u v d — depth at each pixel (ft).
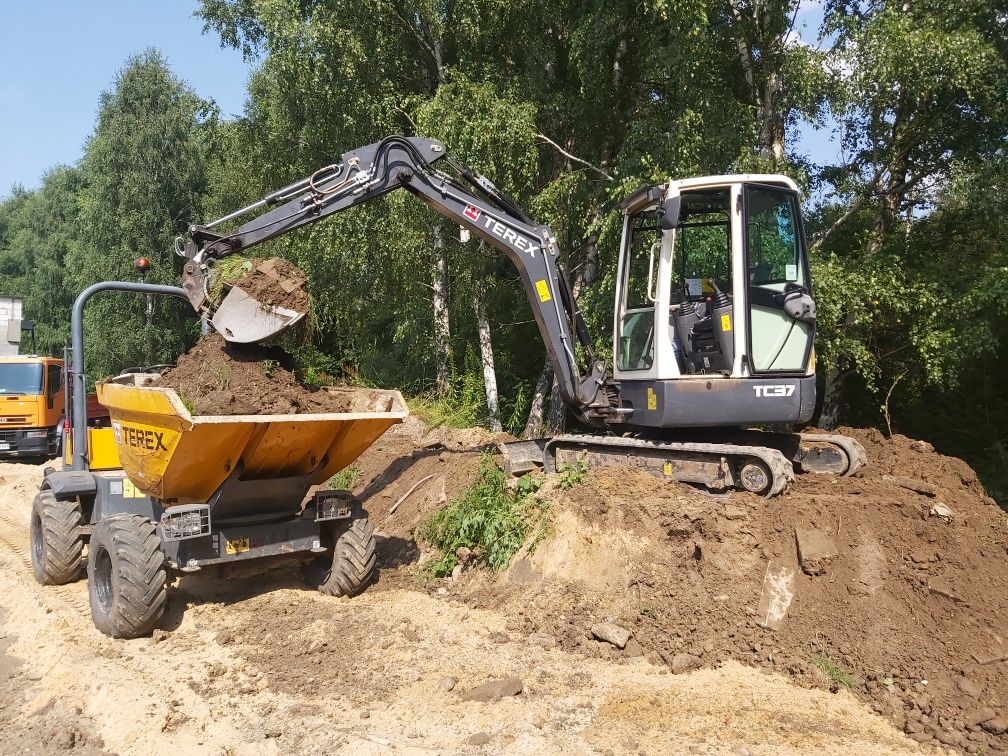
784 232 23.35
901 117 46.11
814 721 15.33
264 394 20.94
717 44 45.39
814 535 19.53
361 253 48.06
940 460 23.93
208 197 91.04
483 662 17.83
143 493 23.44
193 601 22.57
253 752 13.96
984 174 42.11
